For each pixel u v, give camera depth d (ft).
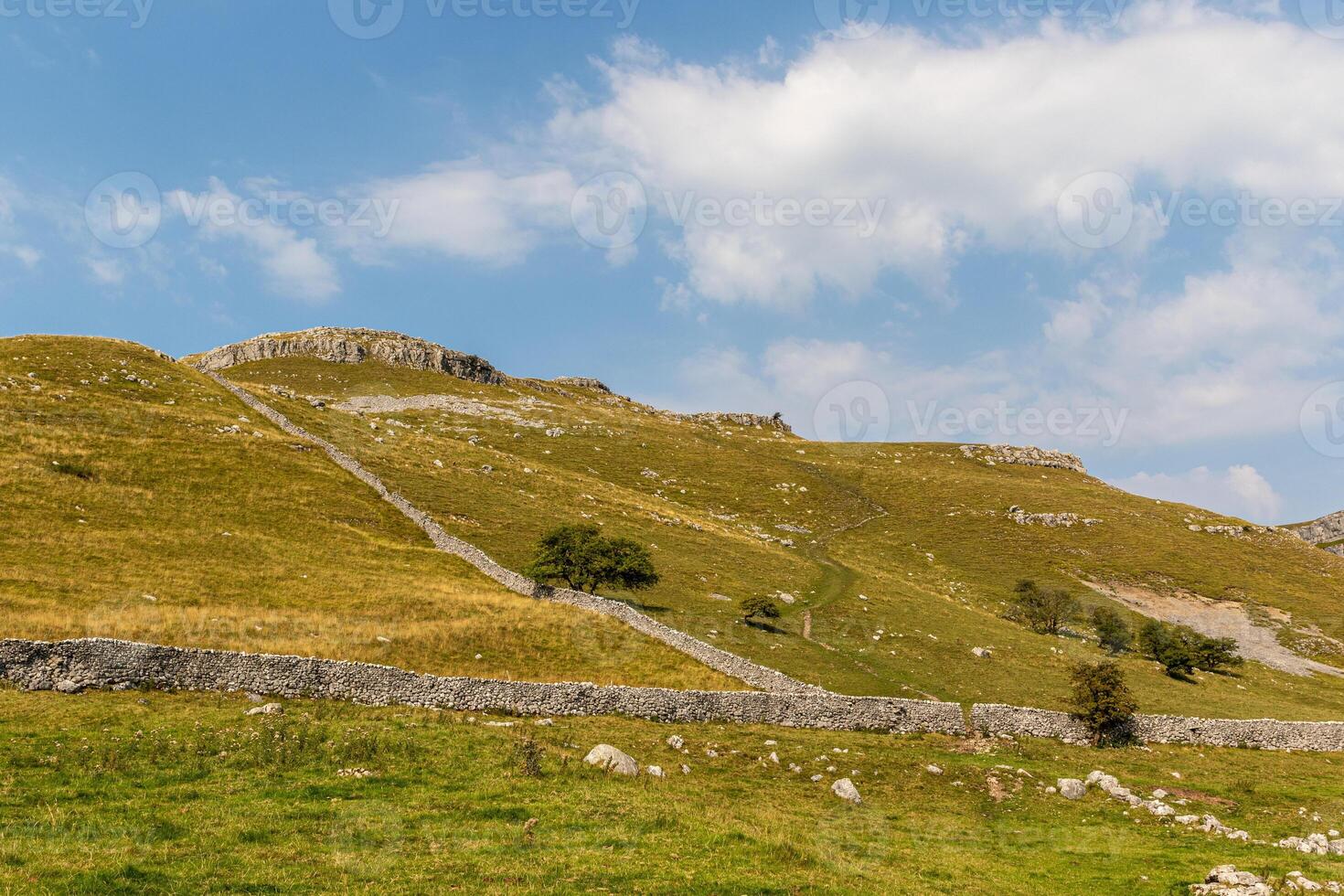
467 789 89.30
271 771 89.56
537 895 63.10
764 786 116.16
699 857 75.46
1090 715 187.01
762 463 554.46
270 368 609.42
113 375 321.32
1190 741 196.75
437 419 536.83
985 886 83.15
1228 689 257.14
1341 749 208.95
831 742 148.97
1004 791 129.59
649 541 309.01
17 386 276.82
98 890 56.80
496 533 274.77
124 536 198.49
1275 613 383.24
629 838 77.92
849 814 108.06
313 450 302.45
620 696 151.12
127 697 115.85
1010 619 315.99
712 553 313.94
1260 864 95.76
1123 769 161.48
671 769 115.75
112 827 69.97
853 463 605.73
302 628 159.12
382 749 99.40
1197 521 512.22
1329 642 351.67
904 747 154.71
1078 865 95.50
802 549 388.16
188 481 244.42
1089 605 359.66
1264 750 200.54
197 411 306.76
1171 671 260.62
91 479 226.38
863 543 428.56
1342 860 100.58
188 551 198.59
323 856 67.62
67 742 94.02
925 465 641.40
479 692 140.87
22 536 183.73
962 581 383.86
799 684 184.96
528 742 108.06
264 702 122.01
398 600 189.98
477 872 66.54
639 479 478.59
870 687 197.57
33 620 134.41
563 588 221.46
